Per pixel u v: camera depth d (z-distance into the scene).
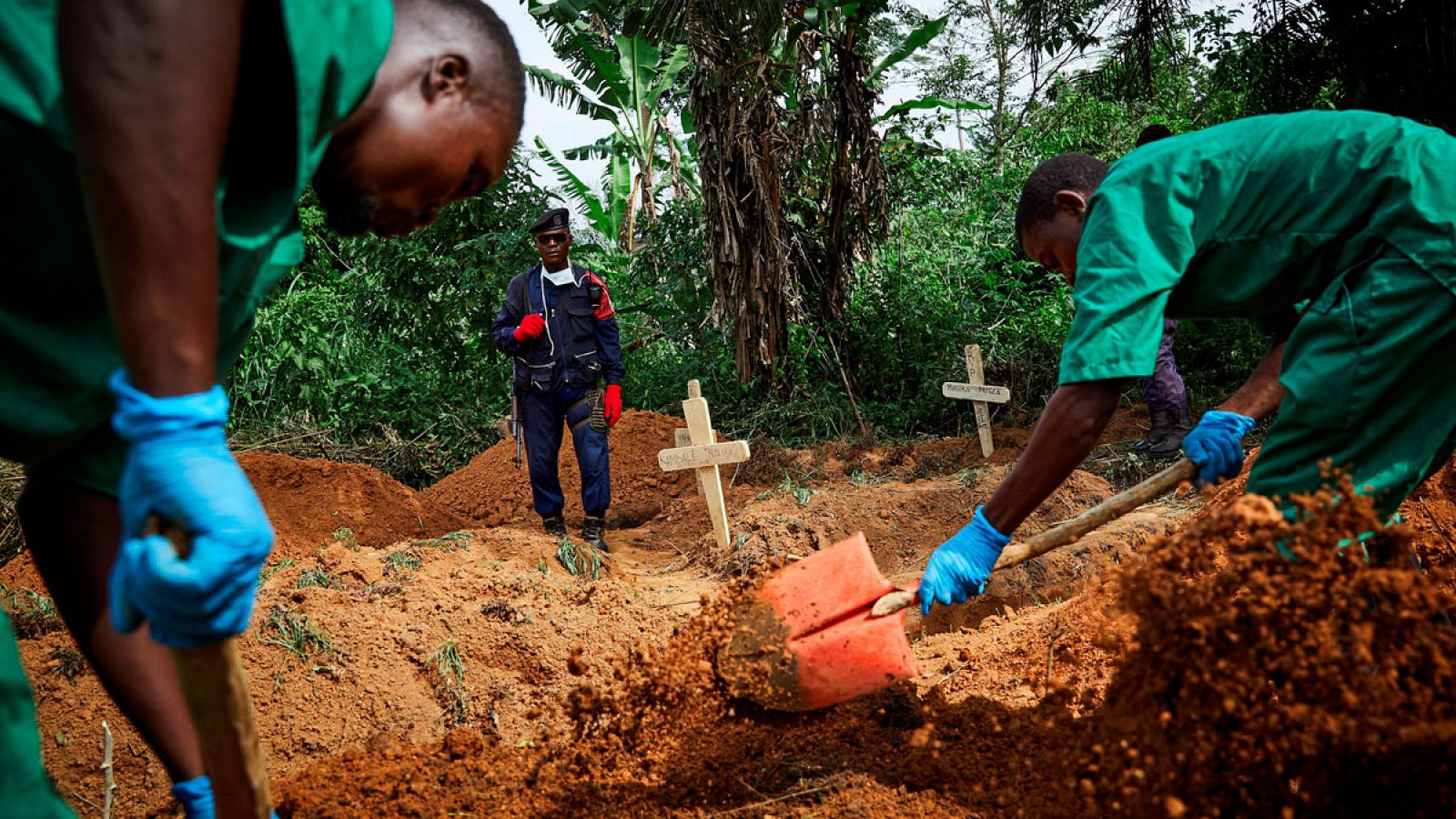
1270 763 2.01
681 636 2.94
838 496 6.68
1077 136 15.39
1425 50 7.97
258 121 1.32
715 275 10.16
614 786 2.86
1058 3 10.47
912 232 12.72
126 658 1.93
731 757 2.91
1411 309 2.31
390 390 10.59
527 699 3.94
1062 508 5.99
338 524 6.57
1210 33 9.73
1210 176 2.56
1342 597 1.97
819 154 10.66
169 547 1.14
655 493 8.42
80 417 1.46
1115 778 2.09
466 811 2.86
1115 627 2.40
